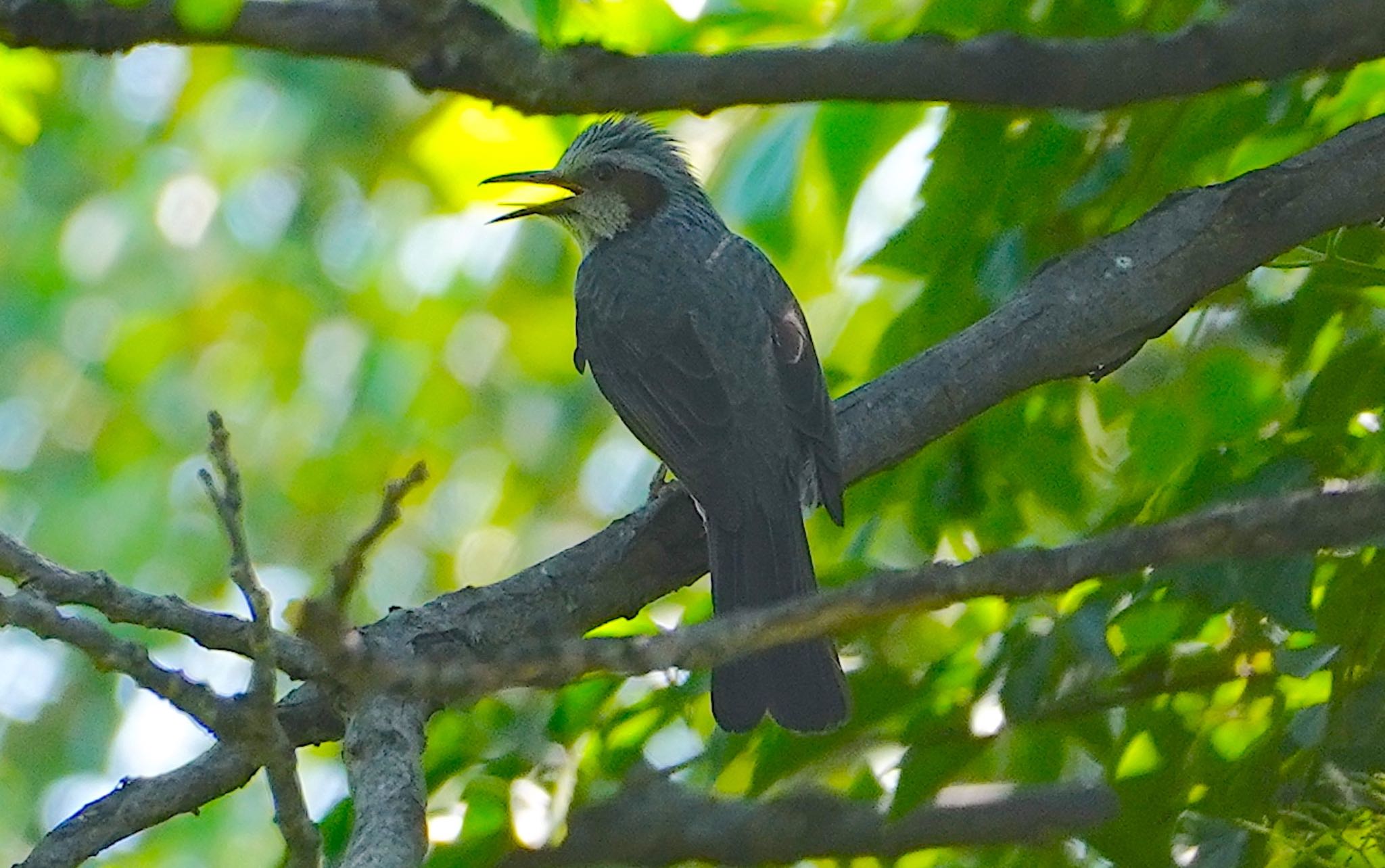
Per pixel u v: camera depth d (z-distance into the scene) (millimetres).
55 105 18734
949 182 11227
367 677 5613
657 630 10562
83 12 8258
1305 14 8930
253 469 19797
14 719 19781
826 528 12305
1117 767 9625
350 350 19812
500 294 17656
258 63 19422
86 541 19594
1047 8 11305
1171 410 11852
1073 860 10789
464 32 8367
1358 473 9305
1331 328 11008
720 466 10570
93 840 8523
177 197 19812
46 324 20000
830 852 11945
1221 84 9109
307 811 6688
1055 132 11109
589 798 10586
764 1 11477
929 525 11891
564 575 9750
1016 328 10141
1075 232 11344
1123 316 10047
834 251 12320
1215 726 9703
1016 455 11797
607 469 20078
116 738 19906
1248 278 12031
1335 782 9055
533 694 10789
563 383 18062
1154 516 9484
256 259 19609
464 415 19109
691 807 12188
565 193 14672
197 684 6609
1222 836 9188
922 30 10734
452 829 9938
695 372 11148
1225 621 10195
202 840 18719
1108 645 9289
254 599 6352
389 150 18406
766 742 10211
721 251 11898
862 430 10312
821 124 11781
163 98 19969
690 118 15516
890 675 9992
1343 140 10180
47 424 20062
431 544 19891
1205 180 11648
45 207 19953
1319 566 9750
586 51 8500
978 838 11594
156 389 20000
